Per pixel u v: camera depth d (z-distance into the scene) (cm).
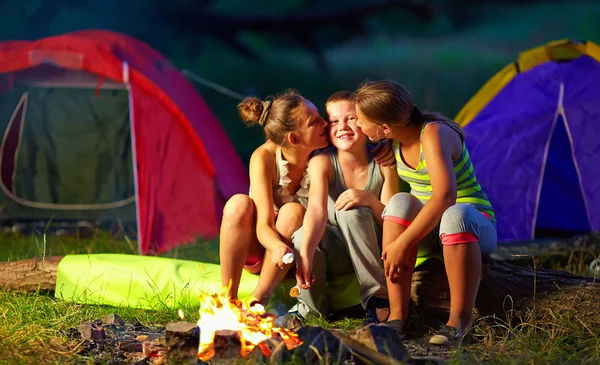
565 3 2664
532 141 667
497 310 410
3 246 648
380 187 429
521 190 665
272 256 393
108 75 667
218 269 475
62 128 730
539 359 353
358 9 1744
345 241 418
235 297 411
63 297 475
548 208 682
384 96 392
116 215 734
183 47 1806
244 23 1717
